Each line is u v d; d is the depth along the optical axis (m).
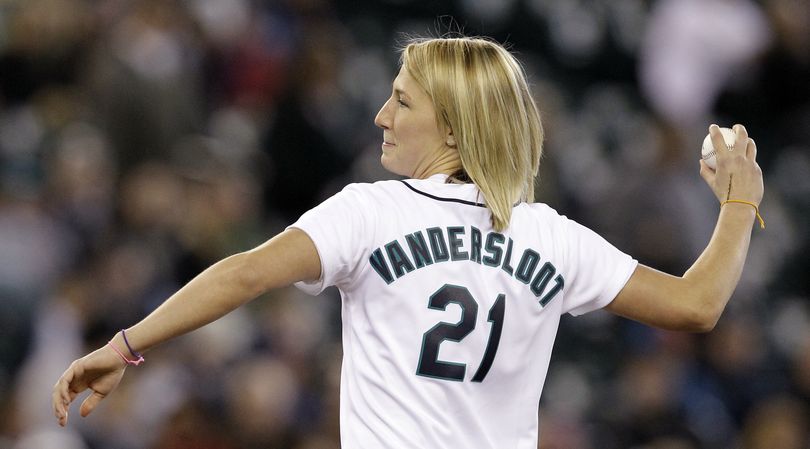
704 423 31.89
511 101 11.69
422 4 47.88
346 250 11.07
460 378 11.24
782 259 43.06
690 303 11.88
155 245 30.45
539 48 49.50
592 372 33.97
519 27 49.22
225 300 10.70
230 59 38.25
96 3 36.00
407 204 11.45
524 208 11.94
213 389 26.27
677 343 32.91
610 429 30.92
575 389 33.22
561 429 30.67
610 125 47.28
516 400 11.56
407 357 11.17
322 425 26.91
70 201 31.20
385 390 11.12
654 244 36.09
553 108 42.50
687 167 38.53
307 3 41.28
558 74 49.62
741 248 12.24
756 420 32.34
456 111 11.58
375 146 36.53
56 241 30.17
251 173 36.19
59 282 28.97
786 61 49.25
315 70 38.31
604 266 11.89
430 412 11.12
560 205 38.28
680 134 38.06
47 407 26.42
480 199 11.61
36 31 35.22
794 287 42.56
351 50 43.62
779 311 40.31
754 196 12.56
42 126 33.62
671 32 47.81
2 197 29.89
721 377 33.03
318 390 28.25
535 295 11.56
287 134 37.12
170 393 26.08
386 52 45.31
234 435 25.59
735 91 48.41
